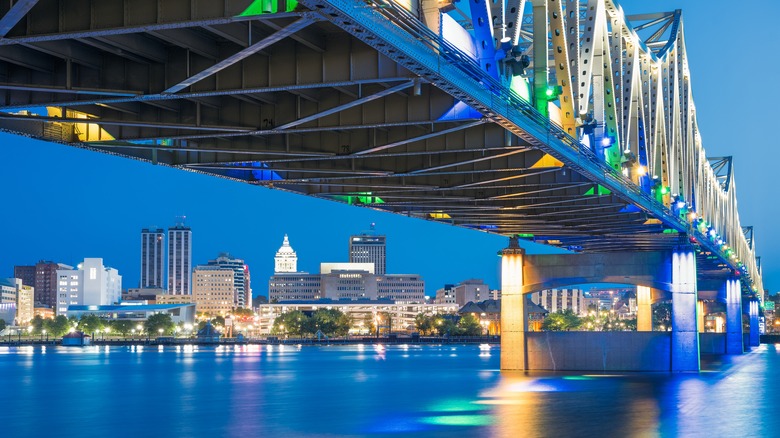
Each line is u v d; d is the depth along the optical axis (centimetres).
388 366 12288
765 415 5316
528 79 4750
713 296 16150
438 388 7769
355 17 2870
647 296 13150
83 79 3578
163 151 5475
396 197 6912
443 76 3553
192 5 2806
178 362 14150
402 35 3212
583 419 5156
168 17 2822
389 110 4328
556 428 4741
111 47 3341
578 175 6222
